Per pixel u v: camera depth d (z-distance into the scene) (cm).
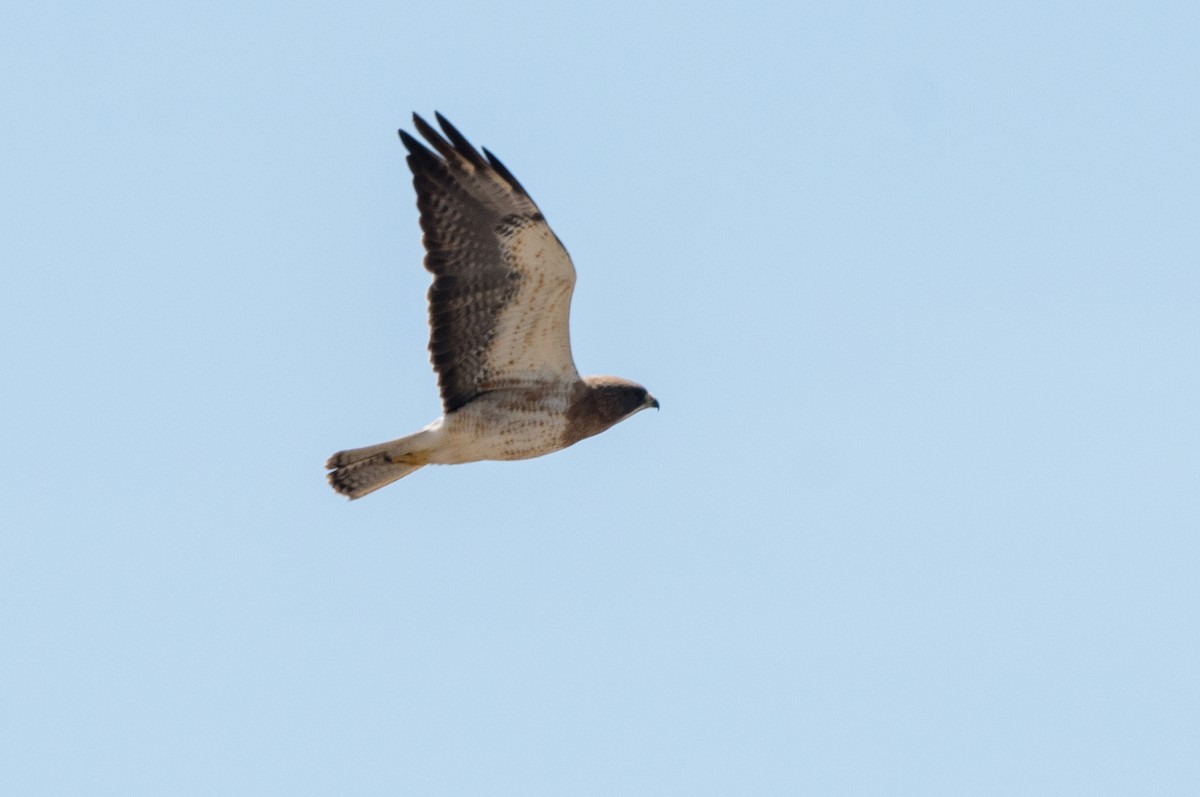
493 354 1888
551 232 1822
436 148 1834
